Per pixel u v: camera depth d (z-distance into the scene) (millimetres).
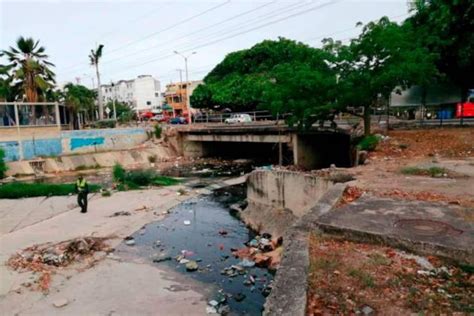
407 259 5215
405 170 12164
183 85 83250
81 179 16969
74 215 16484
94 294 8617
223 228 15062
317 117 20375
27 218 16203
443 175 11078
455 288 4379
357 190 9336
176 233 14234
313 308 4031
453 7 17984
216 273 10102
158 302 8227
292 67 20359
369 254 5430
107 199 20016
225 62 59125
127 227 14703
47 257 10867
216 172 30812
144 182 24922
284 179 14547
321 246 5852
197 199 20531
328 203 8125
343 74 18906
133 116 69812
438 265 4988
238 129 31906
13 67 34906
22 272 9812
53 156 31766
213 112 59094
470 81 20734
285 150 33938
